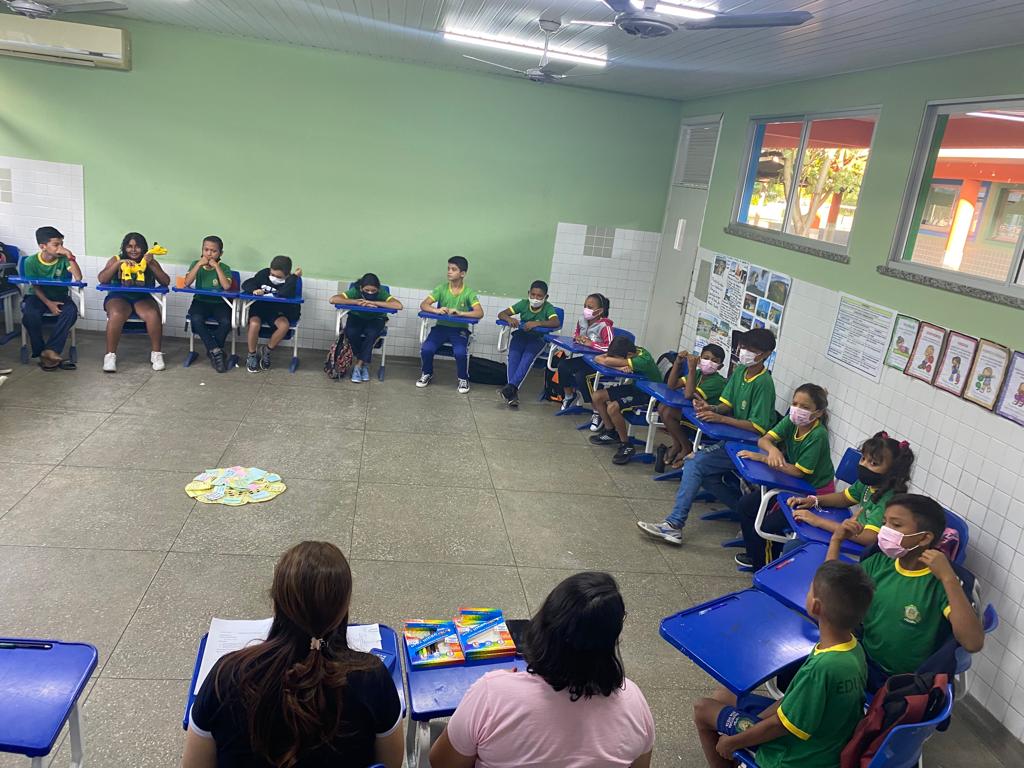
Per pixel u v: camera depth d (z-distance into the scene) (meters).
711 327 6.87
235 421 5.86
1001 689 3.38
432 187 7.83
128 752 2.67
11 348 7.05
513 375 7.12
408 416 6.47
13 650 2.26
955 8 3.14
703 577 4.39
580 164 7.95
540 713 1.66
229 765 1.54
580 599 1.64
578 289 8.31
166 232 7.63
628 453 5.98
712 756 2.71
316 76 7.39
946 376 3.90
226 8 5.77
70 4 5.68
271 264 7.30
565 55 5.75
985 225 3.84
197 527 4.25
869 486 3.69
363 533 4.40
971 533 3.65
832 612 2.22
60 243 6.60
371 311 7.28
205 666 2.15
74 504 4.33
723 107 6.94
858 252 4.78
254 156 7.52
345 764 1.59
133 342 7.68
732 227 6.56
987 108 3.90
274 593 1.54
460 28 5.30
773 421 5.07
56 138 7.26
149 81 7.22
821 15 3.55
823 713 2.20
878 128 4.70
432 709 2.19
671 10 3.12
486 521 4.74
